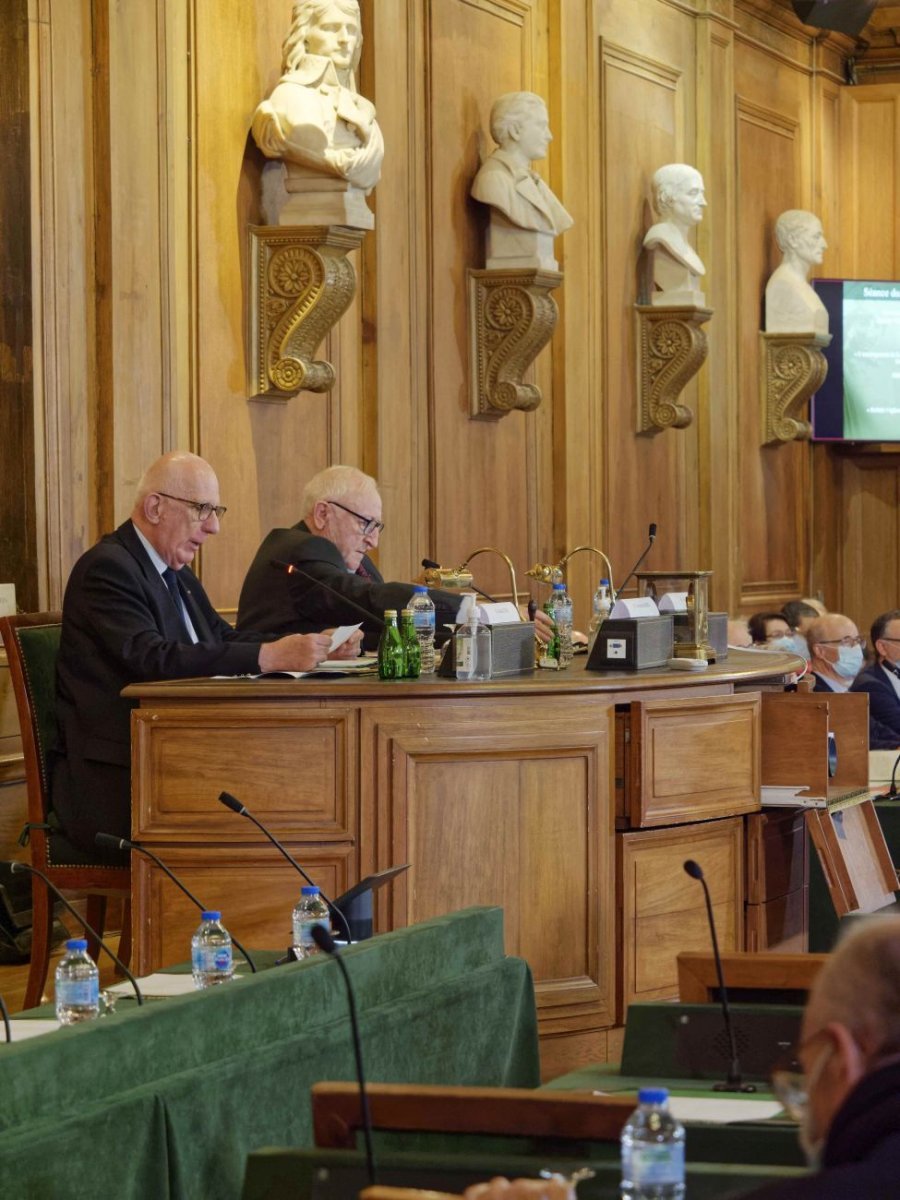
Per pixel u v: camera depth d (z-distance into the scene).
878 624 8.77
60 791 5.36
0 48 6.57
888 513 14.58
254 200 7.68
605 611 6.48
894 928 1.95
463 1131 2.43
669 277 11.15
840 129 14.45
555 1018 5.12
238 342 7.61
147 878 4.95
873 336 13.47
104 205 6.89
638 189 11.12
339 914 3.83
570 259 10.25
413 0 8.88
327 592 5.94
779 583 13.36
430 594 5.77
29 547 6.62
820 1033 1.94
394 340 8.72
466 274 9.36
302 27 7.67
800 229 13.01
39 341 6.64
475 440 9.45
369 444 8.59
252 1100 2.89
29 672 5.45
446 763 4.99
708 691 5.54
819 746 5.77
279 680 5.07
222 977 3.70
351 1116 2.46
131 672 5.30
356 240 7.71
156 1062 2.78
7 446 6.61
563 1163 2.22
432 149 9.05
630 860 5.32
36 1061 2.56
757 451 12.98
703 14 11.95
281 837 4.90
